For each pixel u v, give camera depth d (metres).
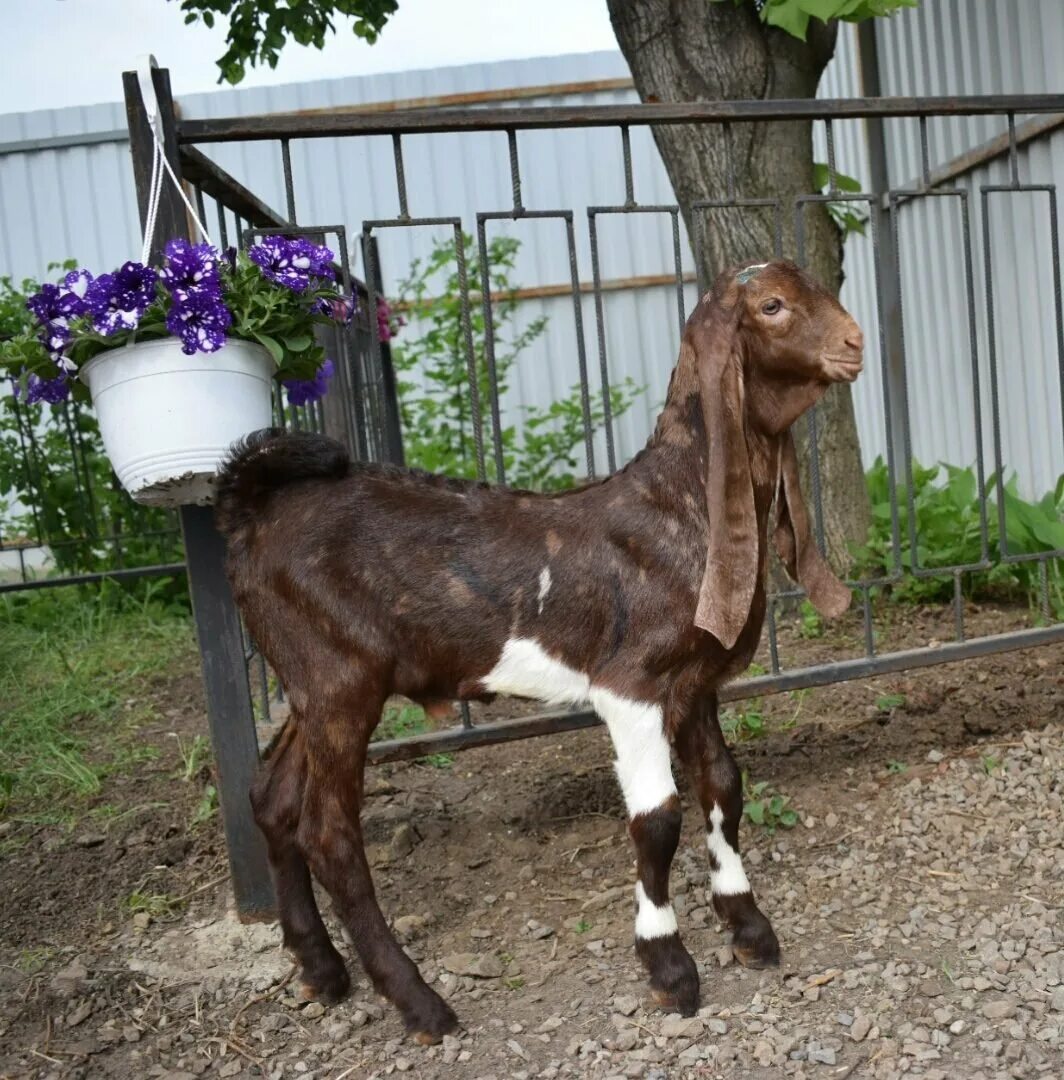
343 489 2.79
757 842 3.49
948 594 5.41
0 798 4.29
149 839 3.88
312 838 2.73
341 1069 2.64
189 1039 2.80
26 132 9.47
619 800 3.85
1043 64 5.57
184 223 3.15
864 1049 2.53
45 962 3.17
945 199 6.93
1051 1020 2.56
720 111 3.43
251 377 2.74
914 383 7.75
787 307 2.62
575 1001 2.80
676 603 2.64
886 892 3.16
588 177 9.84
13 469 7.16
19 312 6.81
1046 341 5.83
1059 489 5.35
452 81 9.77
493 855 3.58
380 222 3.29
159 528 7.34
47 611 7.02
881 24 7.63
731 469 2.58
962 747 3.98
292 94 9.68
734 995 2.78
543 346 9.95
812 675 3.70
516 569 2.71
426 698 2.84
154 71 3.04
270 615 2.75
